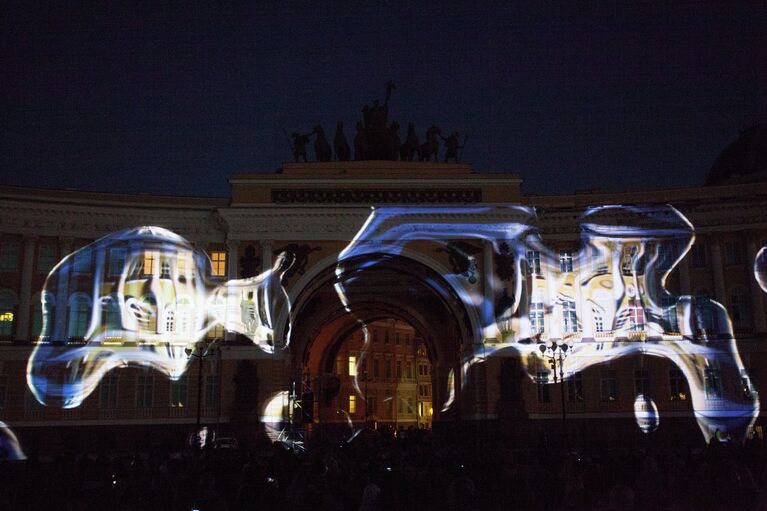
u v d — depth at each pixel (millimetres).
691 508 19672
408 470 20438
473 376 63906
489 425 61375
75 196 63250
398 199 64562
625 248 66062
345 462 26906
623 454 27984
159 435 60625
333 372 96250
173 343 62406
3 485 22703
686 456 28375
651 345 64062
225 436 59719
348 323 91812
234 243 63094
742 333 63500
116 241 63344
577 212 66125
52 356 60594
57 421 59812
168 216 64312
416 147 67750
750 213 64188
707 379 63250
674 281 65125
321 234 63625
